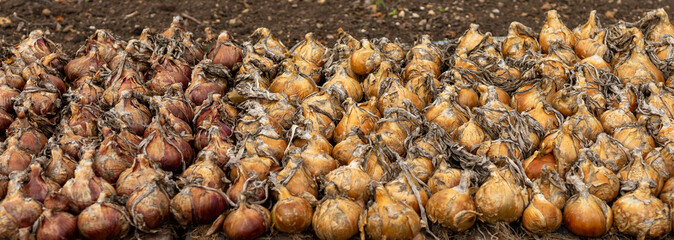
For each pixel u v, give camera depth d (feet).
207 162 4.98
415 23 9.32
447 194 4.80
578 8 9.84
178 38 6.57
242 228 4.71
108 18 9.21
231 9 9.62
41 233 4.63
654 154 5.14
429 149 5.20
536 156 5.16
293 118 5.55
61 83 6.04
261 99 5.69
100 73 6.04
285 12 9.59
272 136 5.24
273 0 9.95
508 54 6.61
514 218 4.85
